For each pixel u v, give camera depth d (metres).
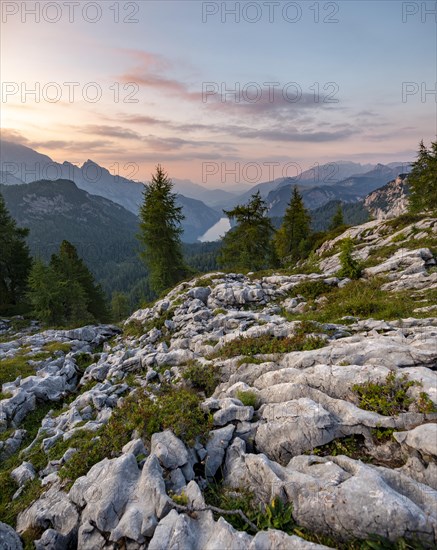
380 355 9.89
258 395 9.77
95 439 10.20
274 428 8.14
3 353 23.20
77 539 6.91
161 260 46.97
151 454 7.75
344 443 7.51
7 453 12.52
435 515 5.38
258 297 24.16
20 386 16.91
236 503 6.68
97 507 6.76
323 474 6.52
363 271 24.95
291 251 70.81
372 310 17.16
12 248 52.16
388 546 5.23
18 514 8.43
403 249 29.25
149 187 45.62
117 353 20.30
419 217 39.44
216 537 5.66
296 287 24.72
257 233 53.06
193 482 6.94
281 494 6.44
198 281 31.42
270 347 12.85
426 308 15.70
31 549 6.88
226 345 14.53
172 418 8.98
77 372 19.41
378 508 5.45
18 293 53.69
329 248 47.03
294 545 5.16
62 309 44.00
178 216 46.62
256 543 5.32
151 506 6.54
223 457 8.14
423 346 9.98
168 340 20.61
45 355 22.25
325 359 10.65
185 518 6.10
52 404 16.11
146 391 12.99
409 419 7.25
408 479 6.06
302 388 9.05
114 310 98.19
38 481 9.71
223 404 9.62
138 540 5.97
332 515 5.70
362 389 8.41
